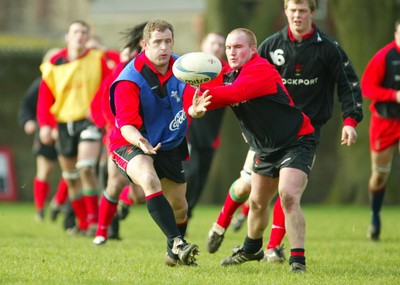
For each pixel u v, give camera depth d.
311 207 76.81
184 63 25.31
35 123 52.88
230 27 83.31
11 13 118.69
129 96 26.31
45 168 53.03
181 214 28.50
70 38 42.28
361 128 78.56
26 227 47.41
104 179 41.28
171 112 26.81
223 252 33.66
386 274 26.80
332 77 30.78
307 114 30.81
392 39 77.06
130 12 109.69
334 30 95.62
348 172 80.25
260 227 28.27
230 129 83.69
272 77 26.86
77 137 42.38
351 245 37.25
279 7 84.50
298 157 26.69
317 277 25.34
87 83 42.41
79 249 33.56
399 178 85.06
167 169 27.45
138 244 36.59
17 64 90.06
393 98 40.31
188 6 107.94
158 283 23.50
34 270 26.19
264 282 24.00
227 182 83.81
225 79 27.69
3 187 88.19
